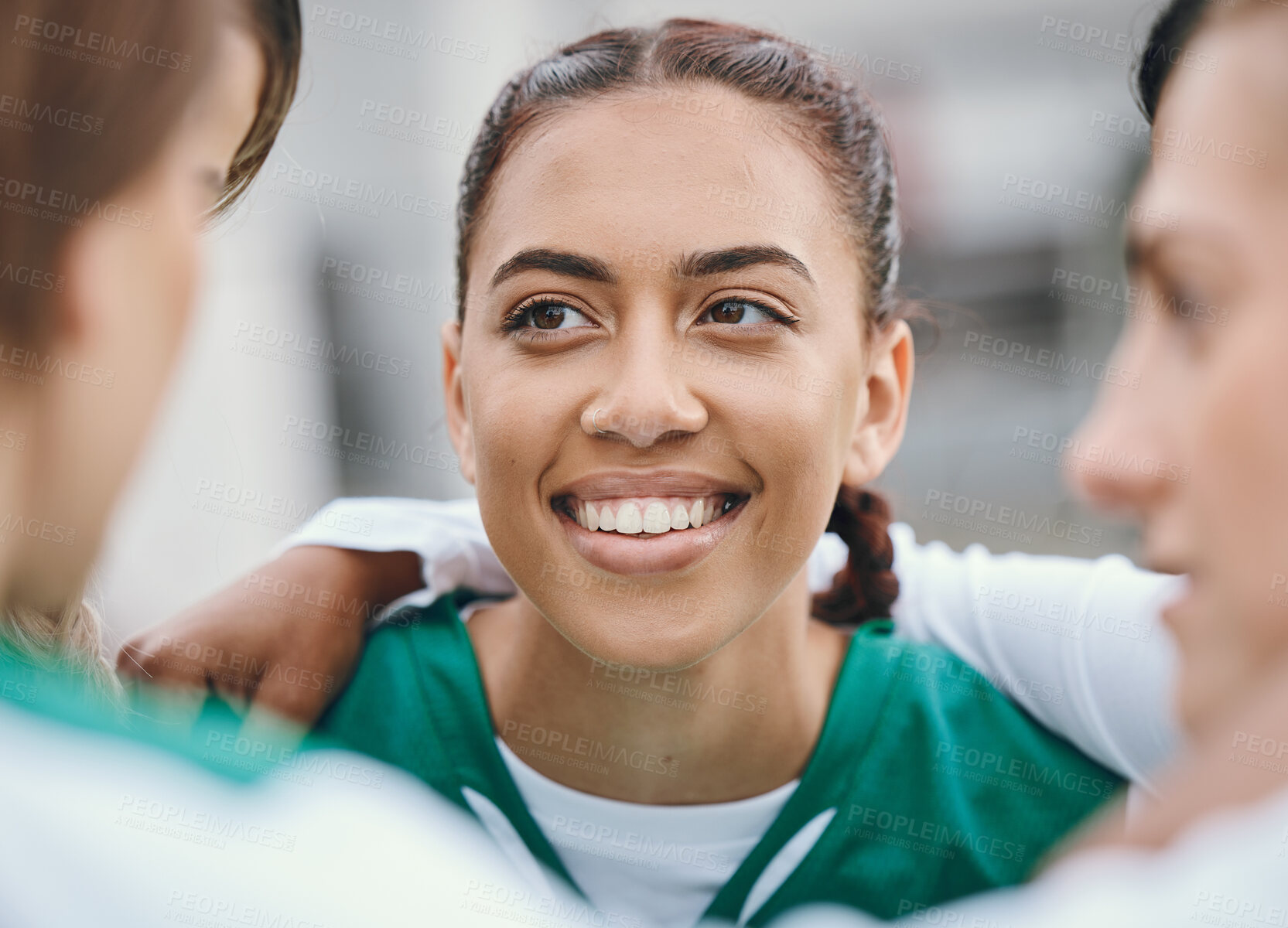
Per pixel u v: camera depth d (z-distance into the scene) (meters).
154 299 0.74
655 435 1.15
